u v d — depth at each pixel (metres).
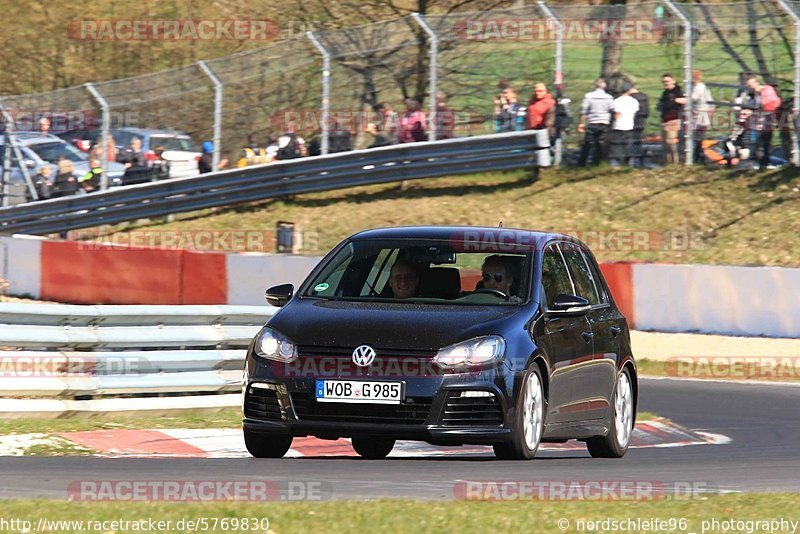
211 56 115.25
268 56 89.12
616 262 64.75
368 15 105.75
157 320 37.19
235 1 114.50
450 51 87.44
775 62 82.00
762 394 50.16
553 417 28.75
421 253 29.97
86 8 120.19
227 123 91.25
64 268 73.50
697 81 83.00
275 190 89.94
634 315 64.25
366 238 30.84
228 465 26.45
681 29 82.06
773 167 82.88
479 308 28.27
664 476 27.16
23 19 121.44
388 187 89.69
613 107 85.31
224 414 37.16
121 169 91.69
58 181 91.69
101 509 19.28
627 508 21.12
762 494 23.45
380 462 27.67
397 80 88.69
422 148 87.81
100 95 90.69
